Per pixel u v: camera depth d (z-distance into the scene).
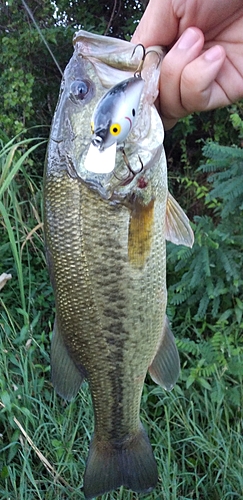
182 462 0.76
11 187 0.93
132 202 0.45
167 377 0.53
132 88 0.40
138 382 0.52
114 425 0.54
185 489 0.76
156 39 0.49
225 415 0.81
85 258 0.47
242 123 1.03
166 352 0.52
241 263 0.93
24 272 0.97
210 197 0.97
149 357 0.51
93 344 0.49
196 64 0.44
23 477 0.70
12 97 1.20
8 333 0.83
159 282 0.49
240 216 0.96
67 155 0.46
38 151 1.33
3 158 0.97
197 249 0.93
